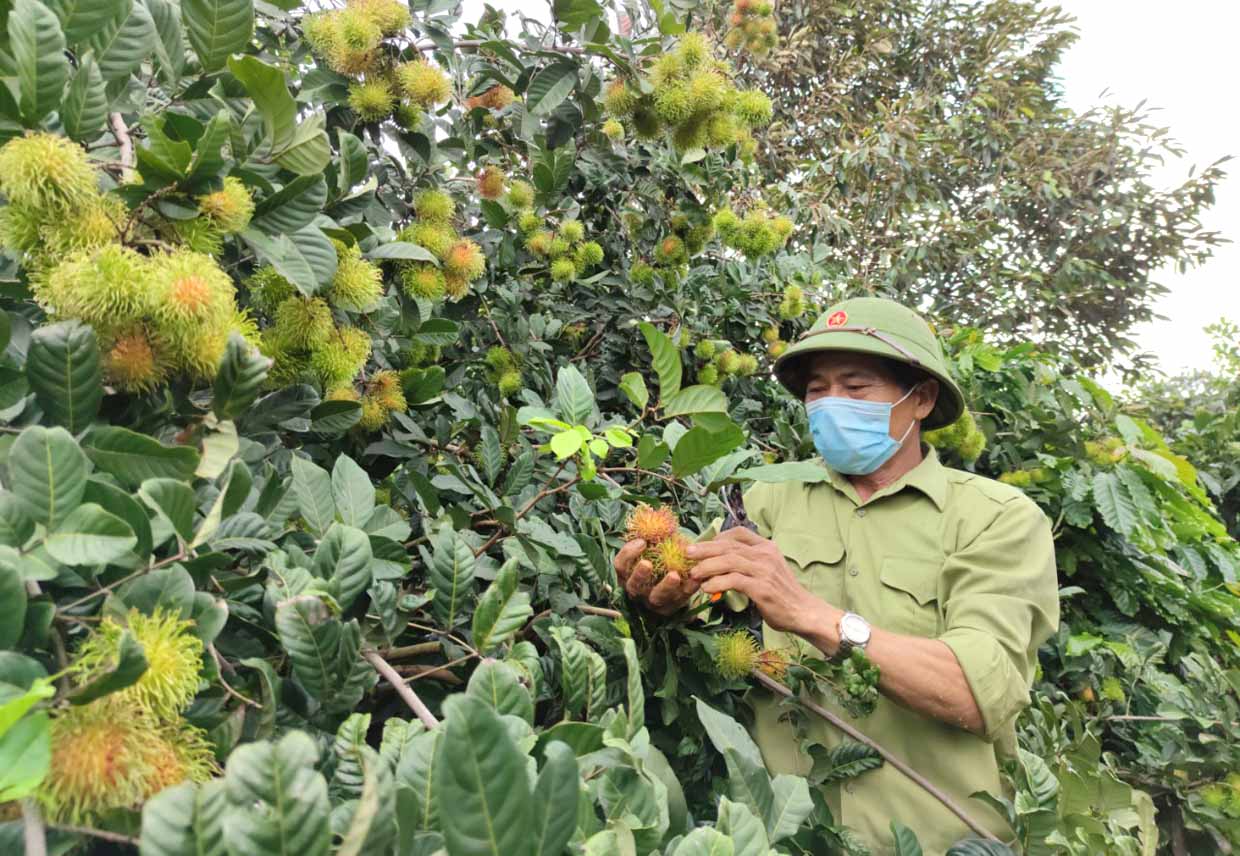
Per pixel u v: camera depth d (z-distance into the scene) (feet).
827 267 14.69
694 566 5.29
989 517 6.35
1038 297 30.68
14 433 3.06
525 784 2.01
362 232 4.97
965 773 5.85
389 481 5.97
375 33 5.66
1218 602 11.46
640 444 5.10
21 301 3.75
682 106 7.40
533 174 8.26
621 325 10.30
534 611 5.76
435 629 4.53
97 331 3.00
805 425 11.23
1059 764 6.35
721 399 5.35
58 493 2.53
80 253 2.96
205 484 3.40
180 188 3.33
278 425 4.64
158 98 4.90
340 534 3.59
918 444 7.05
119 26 3.92
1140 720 10.04
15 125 3.14
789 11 26.76
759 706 6.37
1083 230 31.40
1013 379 12.89
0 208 3.08
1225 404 23.70
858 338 6.65
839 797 6.00
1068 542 11.94
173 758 2.24
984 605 5.83
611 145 9.53
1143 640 11.54
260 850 1.80
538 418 5.01
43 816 2.05
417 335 6.25
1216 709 9.21
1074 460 11.99
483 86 8.18
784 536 7.10
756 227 9.89
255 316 4.59
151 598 2.63
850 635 5.43
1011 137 31.27
